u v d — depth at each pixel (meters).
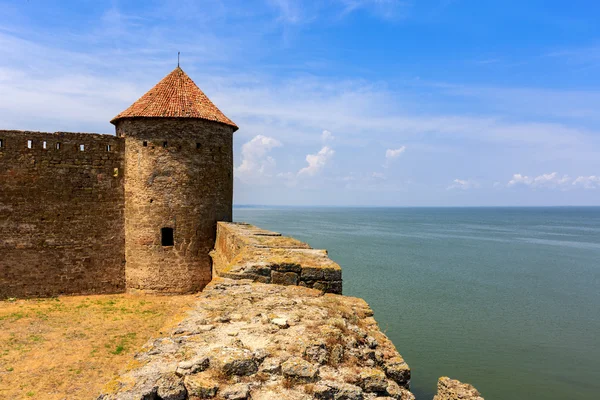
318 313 6.11
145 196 19.83
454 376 17.36
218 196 21.06
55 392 10.66
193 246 20.20
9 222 18.73
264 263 8.31
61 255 19.52
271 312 6.07
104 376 11.67
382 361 5.11
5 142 18.59
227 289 7.47
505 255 54.56
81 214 19.78
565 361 19.16
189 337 5.03
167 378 3.93
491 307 27.67
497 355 19.64
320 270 8.24
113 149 20.22
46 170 19.20
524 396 15.95
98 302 18.84
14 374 11.55
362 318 6.64
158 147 19.78
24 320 16.16
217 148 21.00
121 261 20.47
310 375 4.21
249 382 4.10
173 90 21.03
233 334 5.13
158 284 19.95
